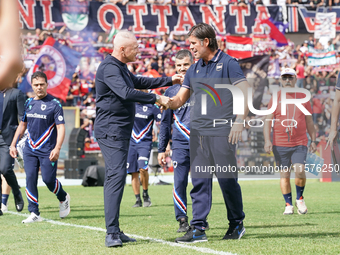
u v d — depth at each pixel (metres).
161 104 12.07
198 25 11.99
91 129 56.50
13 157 19.58
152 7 59.03
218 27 60.59
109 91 12.04
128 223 16.77
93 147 55.75
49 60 55.38
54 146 17.80
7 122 20.11
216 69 11.91
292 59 63.81
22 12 54.94
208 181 12.05
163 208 22.53
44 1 55.69
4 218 18.80
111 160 11.98
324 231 13.91
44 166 17.53
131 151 23.39
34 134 17.52
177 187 14.58
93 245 11.84
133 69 59.84
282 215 18.72
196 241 11.96
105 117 12.15
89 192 33.12
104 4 57.78
